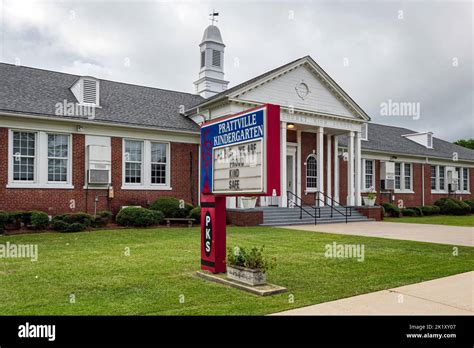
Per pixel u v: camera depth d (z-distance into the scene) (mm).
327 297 6156
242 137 7055
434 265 8969
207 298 6039
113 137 19031
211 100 20578
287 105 21828
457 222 22828
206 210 7863
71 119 17484
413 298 6152
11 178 16250
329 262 9156
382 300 6027
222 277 7219
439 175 35938
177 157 21031
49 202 17094
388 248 11562
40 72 20719
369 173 30266
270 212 20109
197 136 21656
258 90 20750
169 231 15477
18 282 6988
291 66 21719
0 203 15906
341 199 27172
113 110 19922
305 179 25047
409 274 7945
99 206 18469
